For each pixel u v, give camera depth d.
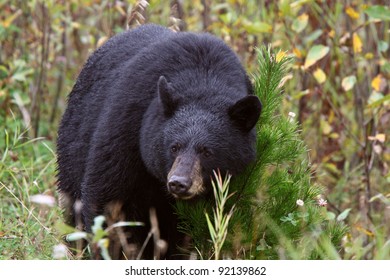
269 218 9.74
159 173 9.48
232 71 9.88
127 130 9.72
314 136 14.97
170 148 9.23
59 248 8.70
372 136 13.84
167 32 10.72
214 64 9.84
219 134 9.25
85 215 10.04
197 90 9.55
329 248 9.45
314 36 13.67
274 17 14.51
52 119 16.16
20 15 16.09
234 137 9.35
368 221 13.23
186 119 9.28
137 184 9.88
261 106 9.27
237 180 9.67
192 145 9.12
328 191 14.54
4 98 14.55
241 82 9.94
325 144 14.82
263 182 9.86
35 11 16.23
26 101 14.32
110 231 9.84
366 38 14.88
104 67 10.81
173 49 9.96
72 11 16.16
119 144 9.71
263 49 10.50
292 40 14.19
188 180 8.91
